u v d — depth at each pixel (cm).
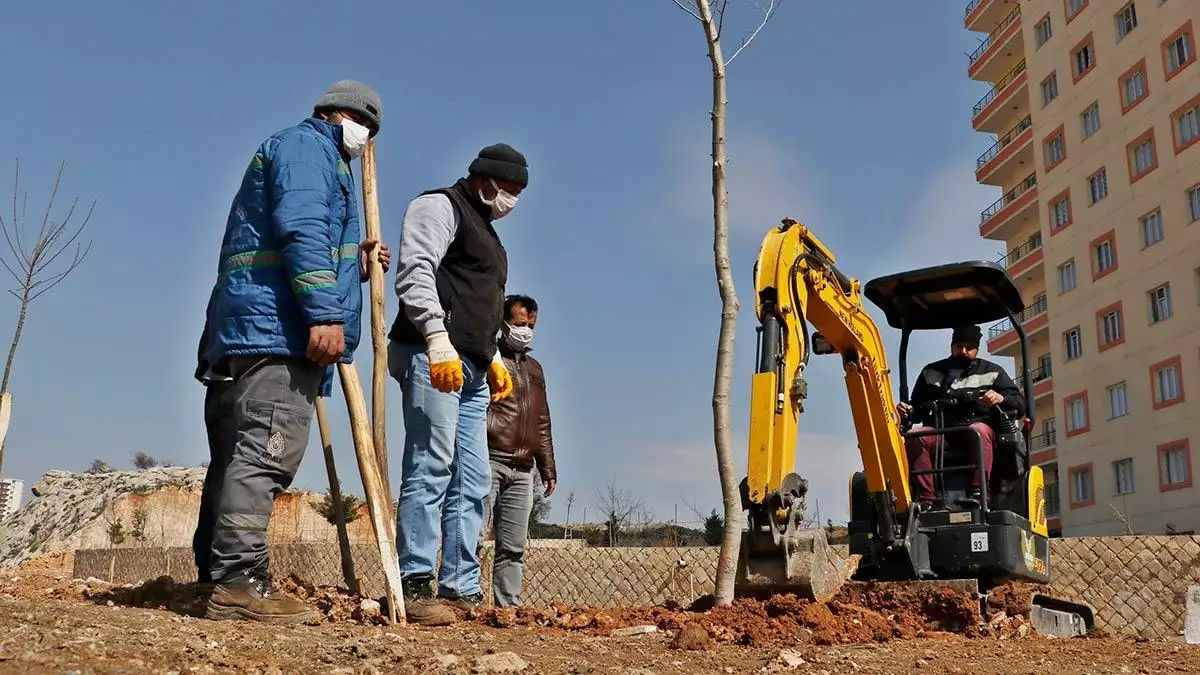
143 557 1317
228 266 451
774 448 574
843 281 712
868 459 717
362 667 323
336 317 439
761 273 610
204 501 535
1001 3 4238
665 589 993
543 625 529
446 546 528
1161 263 3200
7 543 2305
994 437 766
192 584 542
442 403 488
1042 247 3841
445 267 508
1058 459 3666
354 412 462
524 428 660
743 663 410
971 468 736
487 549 918
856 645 512
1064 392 3653
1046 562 784
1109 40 3478
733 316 679
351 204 482
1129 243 3350
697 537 1956
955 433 755
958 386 780
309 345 436
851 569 928
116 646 314
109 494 2352
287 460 448
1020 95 4081
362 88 488
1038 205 3919
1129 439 3306
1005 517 704
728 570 641
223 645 339
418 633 426
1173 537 912
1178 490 3080
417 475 486
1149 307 3253
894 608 656
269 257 448
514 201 528
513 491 660
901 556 710
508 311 664
